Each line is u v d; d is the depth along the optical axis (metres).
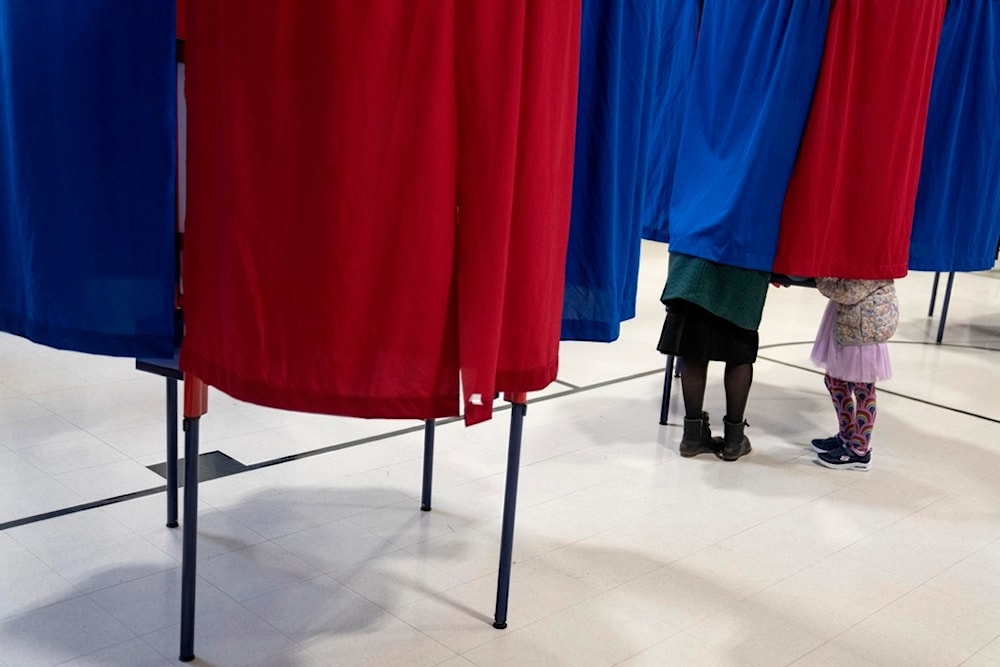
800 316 6.84
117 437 3.67
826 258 3.49
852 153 3.40
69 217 2.07
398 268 1.93
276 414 4.04
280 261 1.92
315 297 1.92
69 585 2.61
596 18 2.39
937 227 3.85
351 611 2.59
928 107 3.61
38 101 2.04
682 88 3.91
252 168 1.90
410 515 3.21
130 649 2.34
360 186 1.87
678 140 3.95
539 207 2.05
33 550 2.78
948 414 4.71
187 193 2.00
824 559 3.09
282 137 1.87
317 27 1.82
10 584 2.59
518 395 2.41
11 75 2.05
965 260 3.99
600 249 2.52
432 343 2.00
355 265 1.91
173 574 2.71
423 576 2.80
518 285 2.10
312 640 2.44
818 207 3.40
